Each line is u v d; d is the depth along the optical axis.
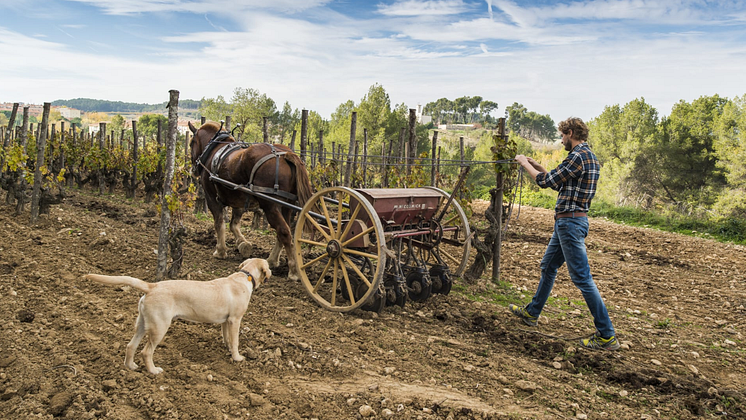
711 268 11.34
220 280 4.28
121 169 16.67
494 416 3.64
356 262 6.55
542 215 20.41
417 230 6.32
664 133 28.84
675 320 6.90
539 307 5.91
